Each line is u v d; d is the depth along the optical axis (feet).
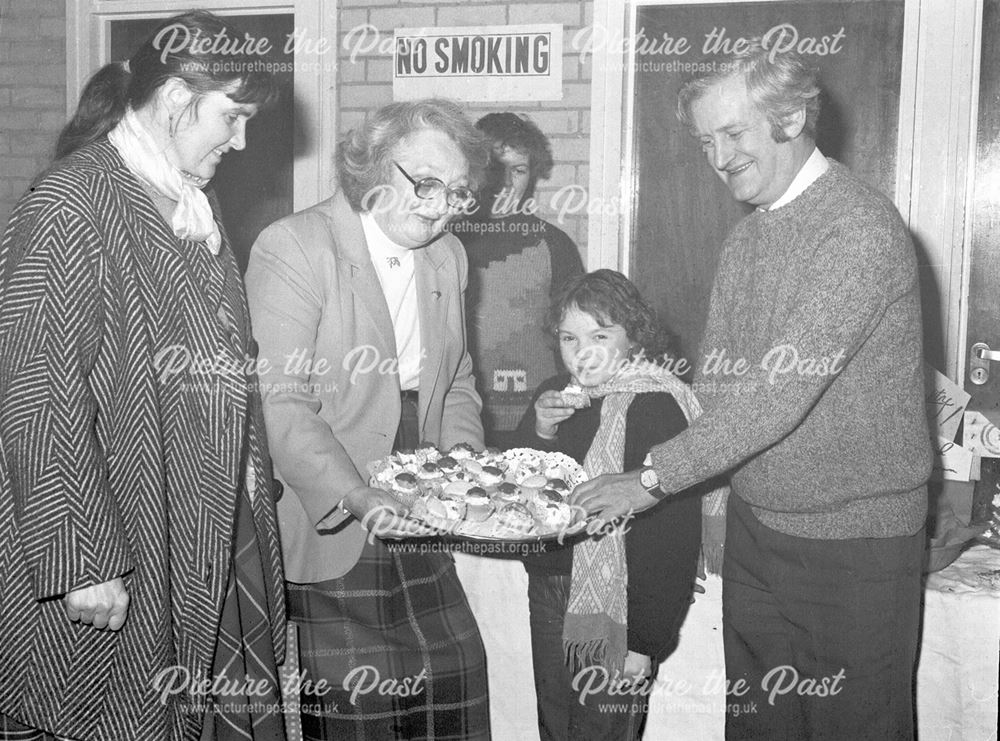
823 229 5.01
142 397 4.40
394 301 5.65
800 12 8.51
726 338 5.71
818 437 5.12
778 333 5.14
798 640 5.46
